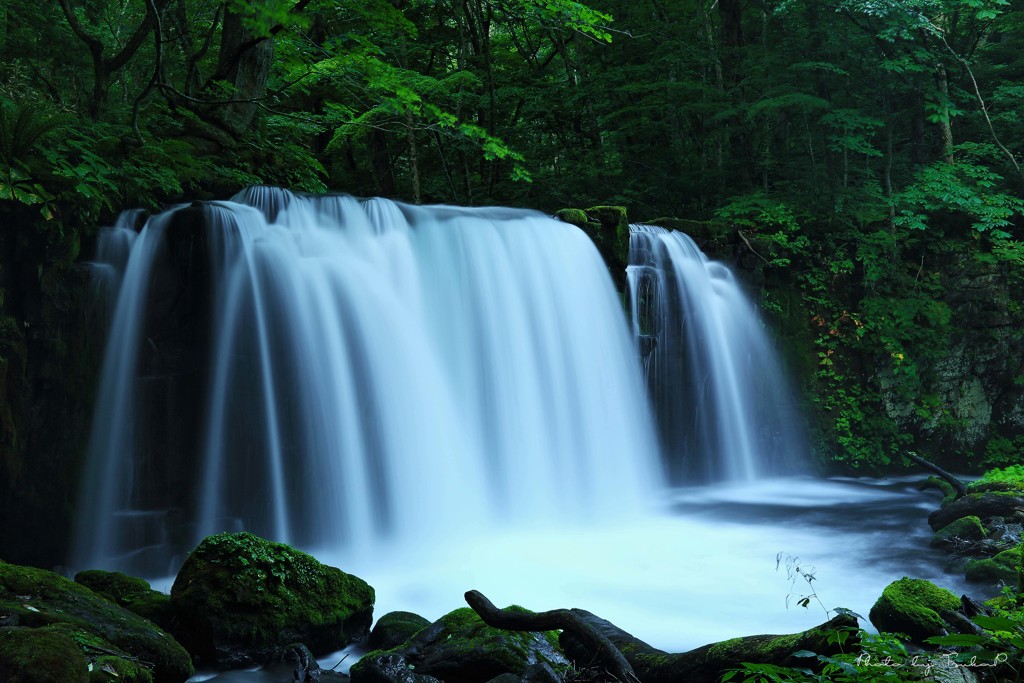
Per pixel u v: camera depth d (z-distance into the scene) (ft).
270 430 31.86
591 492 40.63
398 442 34.47
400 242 36.45
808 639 15.08
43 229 29.17
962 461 53.31
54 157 29.37
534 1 51.19
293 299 32.63
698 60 61.05
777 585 28.45
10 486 28.81
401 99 40.27
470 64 61.72
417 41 62.34
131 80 49.49
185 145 36.04
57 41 44.34
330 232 34.88
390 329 34.91
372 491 33.63
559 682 15.96
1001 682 11.60
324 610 20.86
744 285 50.11
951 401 53.67
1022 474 37.52
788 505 41.68
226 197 36.52
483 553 32.91
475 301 37.96
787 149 61.41
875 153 54.44
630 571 30.19
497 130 63.67
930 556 31.48
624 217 43.52
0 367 28.48
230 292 31.35
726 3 64.08
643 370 44.11
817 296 52.90
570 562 31.58
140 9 48.42
